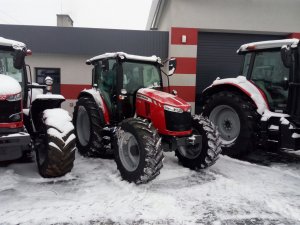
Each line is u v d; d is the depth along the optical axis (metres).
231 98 5.31
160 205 3.17
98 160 4.98
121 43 8.74
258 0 8.84
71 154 3.89
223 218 2.94
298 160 5.30
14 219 2.83
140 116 4.48
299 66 4.61
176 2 8.59
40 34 8.51
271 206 3.23
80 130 5.52
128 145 3.98
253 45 5.52
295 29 9.05
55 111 4.07
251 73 5.61
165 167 4.59
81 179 3.97
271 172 4.50
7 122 3.66
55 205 3.14
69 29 8.57
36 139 4.21
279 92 5.18
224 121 5.66
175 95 4.75
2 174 4.05
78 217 2.89
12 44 4.41
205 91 5.98
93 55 8.91
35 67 8.84
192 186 3.78
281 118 4.75
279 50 5.21
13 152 3.86
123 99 4.66
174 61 4.92
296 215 3.02
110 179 3.99
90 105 5.10
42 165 3.92
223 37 9.14
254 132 5.07
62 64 8.91
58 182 3.84
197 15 8.69
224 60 9.18
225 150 5.38
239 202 3.32
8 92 3.64
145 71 4.98
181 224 2.80
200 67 9.10
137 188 3.65
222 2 8.73
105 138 4.89
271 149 5.98
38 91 5.91
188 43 8.71
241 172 4.46
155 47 8.88
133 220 2.86
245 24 8.86
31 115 4.43
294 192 3.67
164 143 4.13
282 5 8.96
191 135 4.25
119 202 3.23
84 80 9.00
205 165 4.31
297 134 4.66
